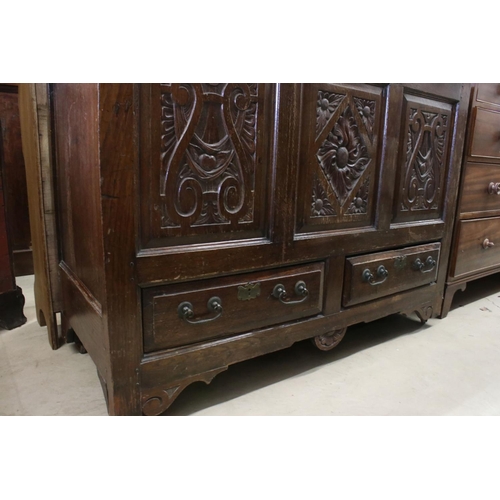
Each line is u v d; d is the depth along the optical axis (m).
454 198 1.29
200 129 0.75
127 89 0.65
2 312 1.30
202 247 0.79
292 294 0.95
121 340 0.74
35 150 1.06
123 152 0.67
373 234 1.07
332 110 0.92
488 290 1.78
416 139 1.12
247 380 1.02
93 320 0.83
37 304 1.31
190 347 0.82
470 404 0.93
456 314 1.50
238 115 0.78
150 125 0.69
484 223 1.44
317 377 1.04
